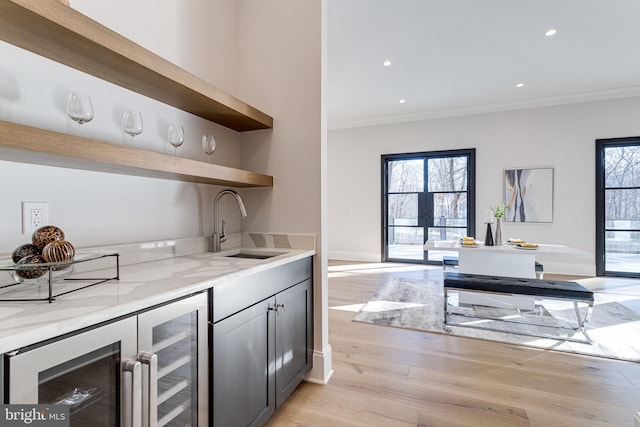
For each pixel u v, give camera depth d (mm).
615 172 4746
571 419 1548
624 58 3680
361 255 6383
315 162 1934
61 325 664
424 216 5988
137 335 838
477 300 3348
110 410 780
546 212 5035
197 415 1037
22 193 1036
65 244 959
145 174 1383
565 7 2736
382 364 2121
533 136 5117
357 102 5211
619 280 4523
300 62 1973
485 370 2035
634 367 2072
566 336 2578
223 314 1145
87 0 1235
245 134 2115
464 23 2990
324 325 1938
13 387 599
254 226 2096
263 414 1389
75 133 1186
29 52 1051
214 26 1938
